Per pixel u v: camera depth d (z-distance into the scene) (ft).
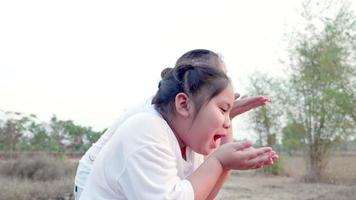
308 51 57.98
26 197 32.48
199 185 4.24
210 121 4.39
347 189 42.27
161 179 4.17
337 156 57.11
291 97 60.54
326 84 55.42
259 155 4.42
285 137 64.18
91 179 4.53
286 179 56.08
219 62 4.73
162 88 4.61
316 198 38.09
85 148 79.77
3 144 66.85
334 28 54.85
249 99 5.59
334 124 55.52
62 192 35.04
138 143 4.28
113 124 5.39
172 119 4.57
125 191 4.25
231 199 37.24
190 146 4.60
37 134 76.33
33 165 43.24
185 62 4.63
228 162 4.41
